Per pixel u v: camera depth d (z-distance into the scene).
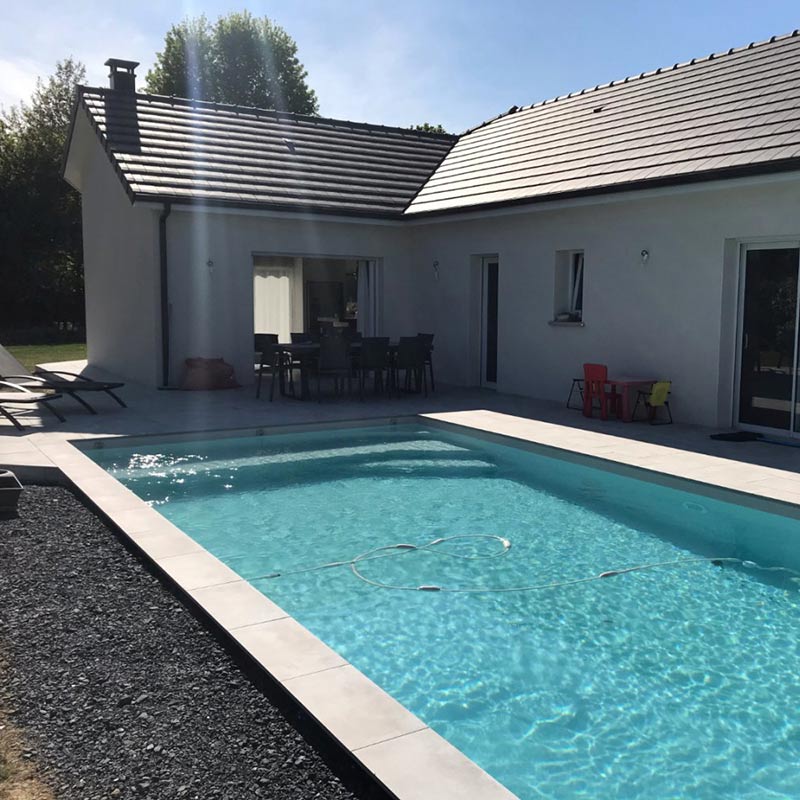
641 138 11.64
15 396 9.55
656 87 13.83
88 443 8.79
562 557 5.84
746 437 9.12
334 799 2.56
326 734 2.84
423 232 15.08
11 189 30.70
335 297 20.36
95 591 4.45
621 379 10.39
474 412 11.10
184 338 13.52
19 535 5.53
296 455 9.08
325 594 5.15
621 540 6.24
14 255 30.59
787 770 3.20
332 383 14.73
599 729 3.52
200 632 3.90
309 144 16.50
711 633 4.53
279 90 41.41
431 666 4.14
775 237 8.99
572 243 11.77
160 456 8.94
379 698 3.06
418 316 15.45
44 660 3.58
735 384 9.77
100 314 16.83
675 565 5.67
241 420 10.24
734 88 11.62
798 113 9.38
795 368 8.99
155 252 13.12
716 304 9.67
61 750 2.84
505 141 16.05
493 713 3.66
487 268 14.02
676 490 7.18
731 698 3.79
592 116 14.24
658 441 8.92
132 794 2.58
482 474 8.40
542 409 11.45
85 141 16.39
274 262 20.14
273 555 5.91
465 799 2.43
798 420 9.02
